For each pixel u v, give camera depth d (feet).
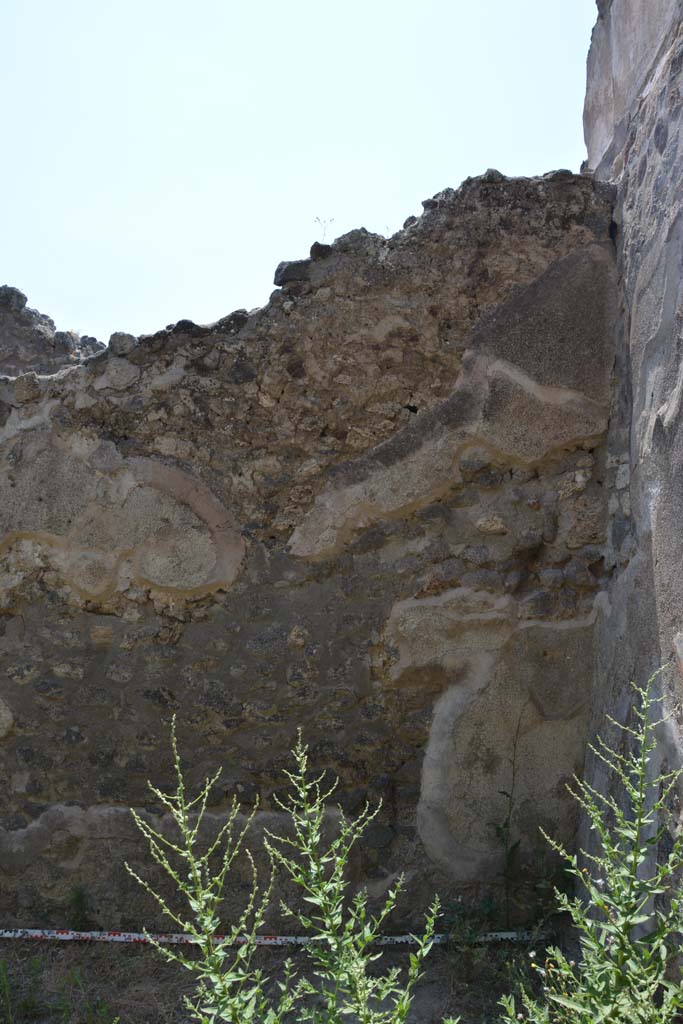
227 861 7.35
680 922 6.46
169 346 11.39
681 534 8.30
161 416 11.38
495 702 10.90
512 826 10.80
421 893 10.77
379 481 11.17
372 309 11.19
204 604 11.28
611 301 11.09
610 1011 6.08
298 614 11.19
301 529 11.23
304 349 11.23
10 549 11.46
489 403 11.07
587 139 13.66
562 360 11.04
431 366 11.16
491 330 11.11
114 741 11.21
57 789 11.23
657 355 9.35
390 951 10.39
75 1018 9.16
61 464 11.43
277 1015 6.61
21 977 9.96
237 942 10.55
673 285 8.91
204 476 11.34
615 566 10.57
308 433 11.25
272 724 11.10
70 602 11.34
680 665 8.17
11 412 11.57
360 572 11.18
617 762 9.73
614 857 7.61
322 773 11.03
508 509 11.07
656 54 10.38
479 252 11.14
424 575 11.07
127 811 11.09
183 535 11.28
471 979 9.70
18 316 15.80
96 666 11.30
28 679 11.36
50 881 11.09
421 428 11.15
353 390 11.20
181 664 11.22
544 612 10.94
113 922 10.93
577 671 10.91
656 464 9.16
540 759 10.86
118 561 11.31
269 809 11.03
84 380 11.45
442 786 10.89
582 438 11.01
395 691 11.05
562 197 11.17
